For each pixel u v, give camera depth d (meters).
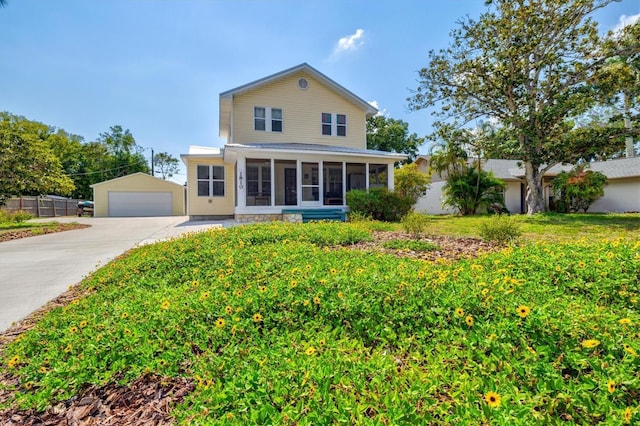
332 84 14.77
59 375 1.94
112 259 6.01
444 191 15.98
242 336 2.20
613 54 10.62
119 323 2.39
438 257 4.92
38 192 14.67
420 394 1.47
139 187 22.64
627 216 10.59
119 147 39.62
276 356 1.88
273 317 2.38
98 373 1.95
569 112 11.26
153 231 10.37
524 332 1.90
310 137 14.66
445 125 13.60
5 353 2.37
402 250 5.58
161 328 2.30
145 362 2.00
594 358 1.63
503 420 1.27
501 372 1.63
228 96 13.32
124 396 1.86
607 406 1.35
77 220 16.14
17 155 13.20
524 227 8.38
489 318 2.12
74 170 35.38
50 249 7.25
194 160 14.36
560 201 15.41
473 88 12.70
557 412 1.42
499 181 15.17
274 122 14.16
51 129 36.50
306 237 6.21
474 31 12.02
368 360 1.83
